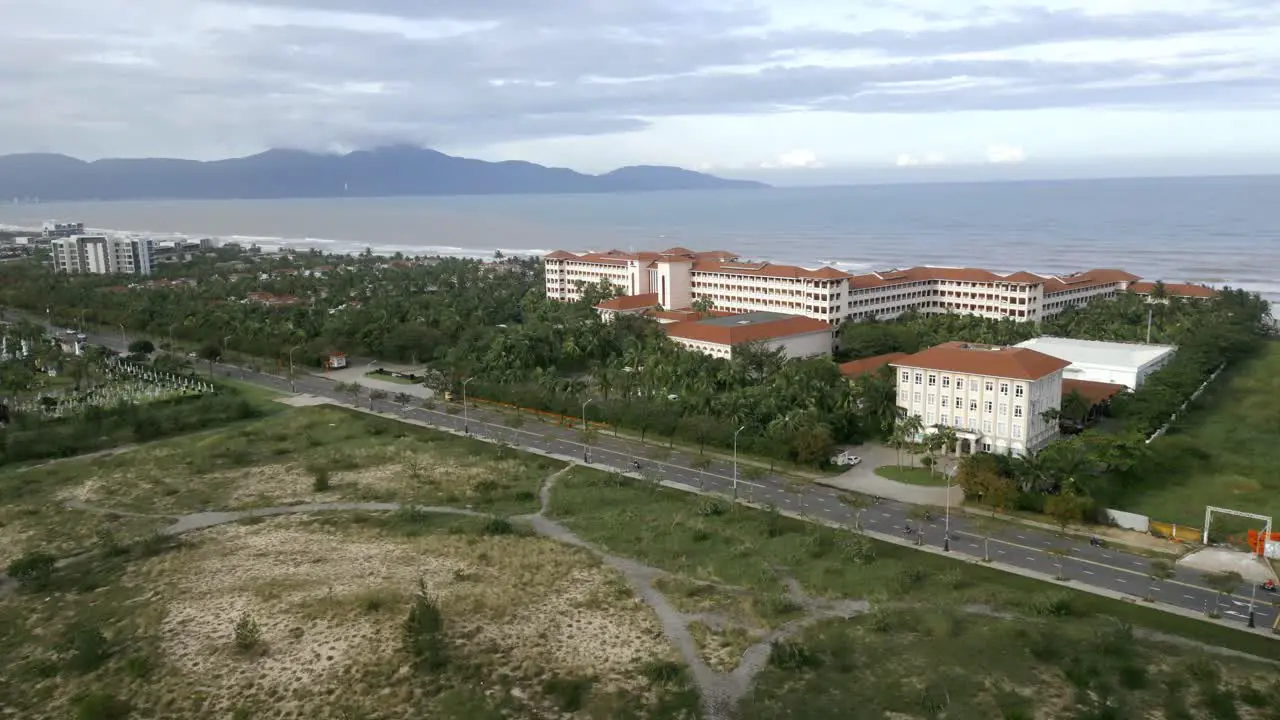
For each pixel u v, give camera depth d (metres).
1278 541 108.31
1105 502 128.38
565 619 94.31
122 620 95.44
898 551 113.56
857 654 85.88
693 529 120.75
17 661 88.31
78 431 171.62
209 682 82.31
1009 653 85.06
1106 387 183.75
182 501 137.00
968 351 159.12
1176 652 85.25
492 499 136.50
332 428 181.00
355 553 113.69
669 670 82.06
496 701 78.44
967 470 130.00
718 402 166.38
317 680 82.12
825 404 163.00
